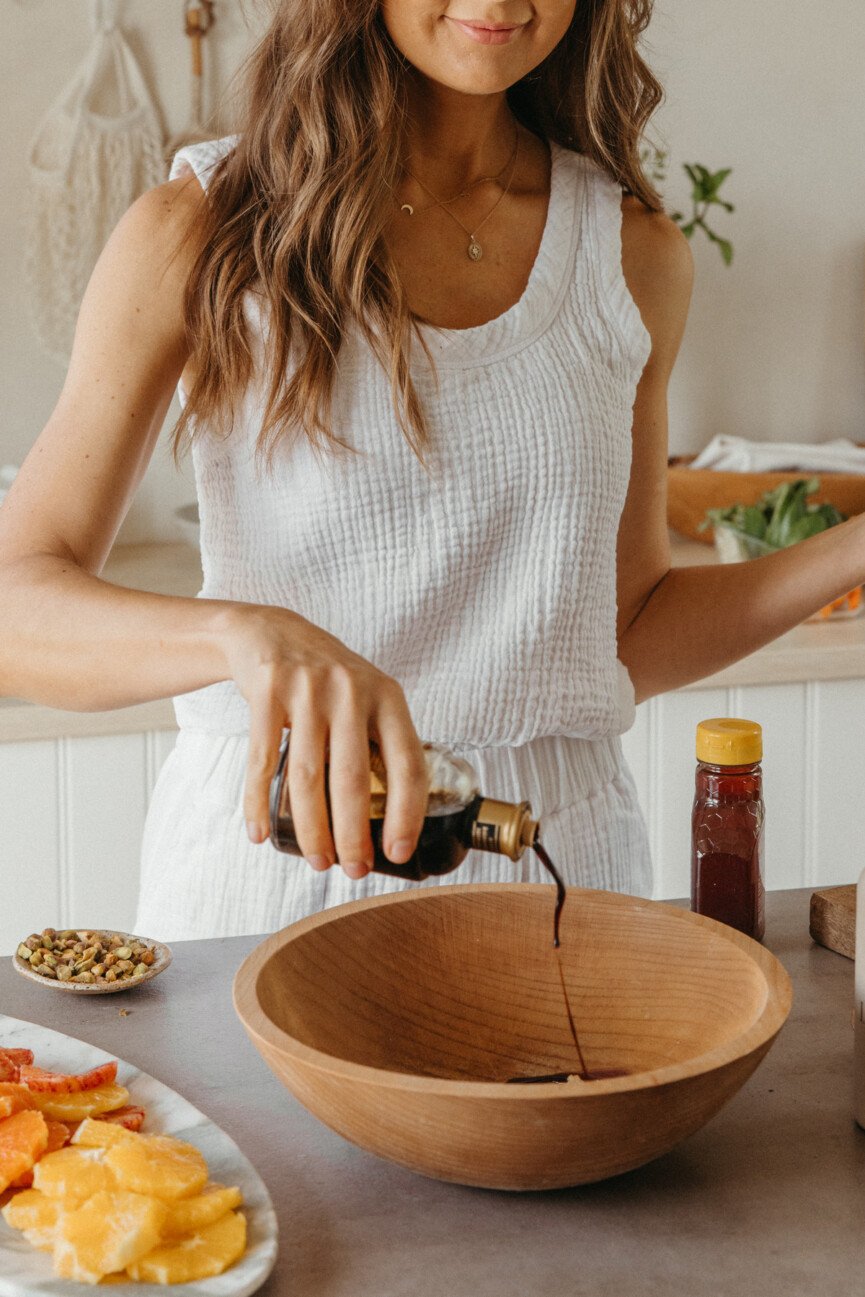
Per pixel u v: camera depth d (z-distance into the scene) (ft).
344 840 2.51
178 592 7.72
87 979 3.35
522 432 3.89
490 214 4.10
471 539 3.89
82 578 3.22
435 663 4.00
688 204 9.22
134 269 3.80
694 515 8.68
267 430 3.81
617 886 4.20
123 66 8.40
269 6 5.04
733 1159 2.67
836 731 7.26
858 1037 2.76
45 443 3.74
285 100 3.77
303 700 2.59
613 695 4.17
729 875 3.56
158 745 6.59
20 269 8.50
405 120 3.92
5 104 8.31
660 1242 2.41
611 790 4.23
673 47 8.99
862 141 9.38
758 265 9.38
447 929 3.09
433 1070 3.00
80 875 6.63
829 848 7.38
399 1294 2.27
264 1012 2.61
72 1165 2.45
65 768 6.51
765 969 2.75
